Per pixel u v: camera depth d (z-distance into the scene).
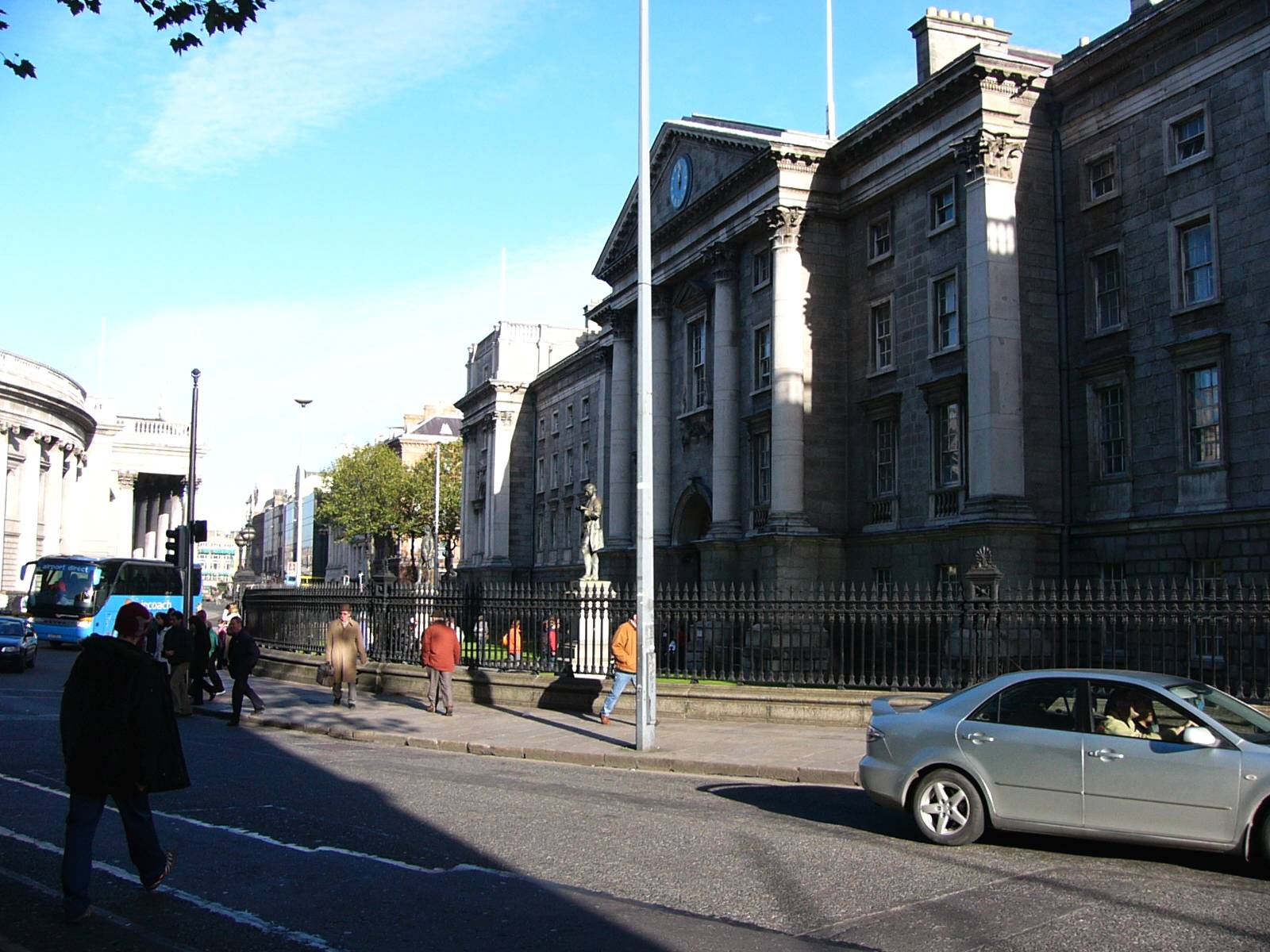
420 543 93.56
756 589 35.19
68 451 72.00
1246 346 24.03
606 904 7.95
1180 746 9.27
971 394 28.55
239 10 10.41
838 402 34.91
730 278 38.66
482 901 8.02
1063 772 9.66
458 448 88.50
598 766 16.08
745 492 37.72
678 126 41.34
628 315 47.94
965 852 9.89
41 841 9.88
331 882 8.55
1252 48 24.12
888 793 10.46
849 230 35.41
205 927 7.34
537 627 23.34
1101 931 7.37
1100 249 27.81
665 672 21.86
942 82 29.80
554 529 68.69
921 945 7.04
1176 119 25.92
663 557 42.81
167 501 102.38
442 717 20.98
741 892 8.32
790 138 34.84
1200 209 25.19
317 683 28.17
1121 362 26.89
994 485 27.64
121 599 43.56
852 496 34.38
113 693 7.54
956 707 10.43
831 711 19.19
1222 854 9.20
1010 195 28.70
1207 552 24.58
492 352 75.19
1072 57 29.20
